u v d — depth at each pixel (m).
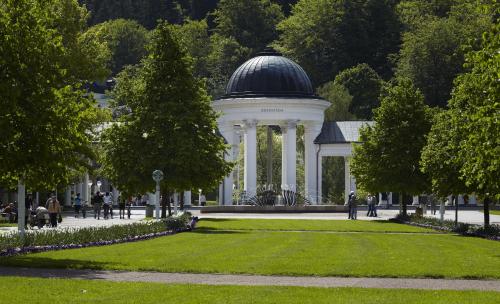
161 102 73.50
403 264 38.34
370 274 34.59
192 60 74.75
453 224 68.69
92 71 91.38
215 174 74.81
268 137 125.75
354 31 196.12
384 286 31.12
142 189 73.69
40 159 39.47
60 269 35.78
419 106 84.06
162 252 44.12
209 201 163.38
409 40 178.75
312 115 121.69
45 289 28.53
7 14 39.25
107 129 74.62
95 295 27.48
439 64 175.88
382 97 95.62
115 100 93.31
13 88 37.22
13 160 39.09
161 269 35.69
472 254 44.16
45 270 35.25
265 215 100.31
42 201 107.25
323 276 34.16
